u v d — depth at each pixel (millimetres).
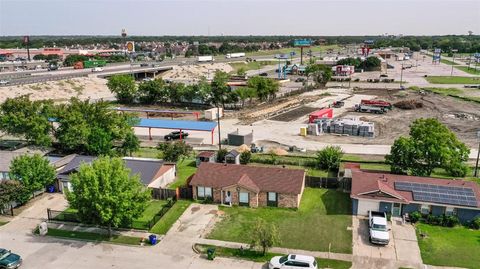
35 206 49031
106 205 38719
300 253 38375
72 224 44562
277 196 47844
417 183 47000
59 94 131375
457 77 175500
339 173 57062
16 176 48812
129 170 41656
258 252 38594
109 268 36156
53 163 55344
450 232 42156
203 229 43062
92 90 144000
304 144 75750
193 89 113062
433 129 52906
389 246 39375
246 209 47781
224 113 103688
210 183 49438
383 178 48406
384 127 88062
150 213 46812
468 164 63562
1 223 44875
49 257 38031
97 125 63531
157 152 70125
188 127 76688
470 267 35875
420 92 132375
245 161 63406
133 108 111125
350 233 41875
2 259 35906
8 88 121125
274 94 122000
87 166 40688
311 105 113438
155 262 37062
